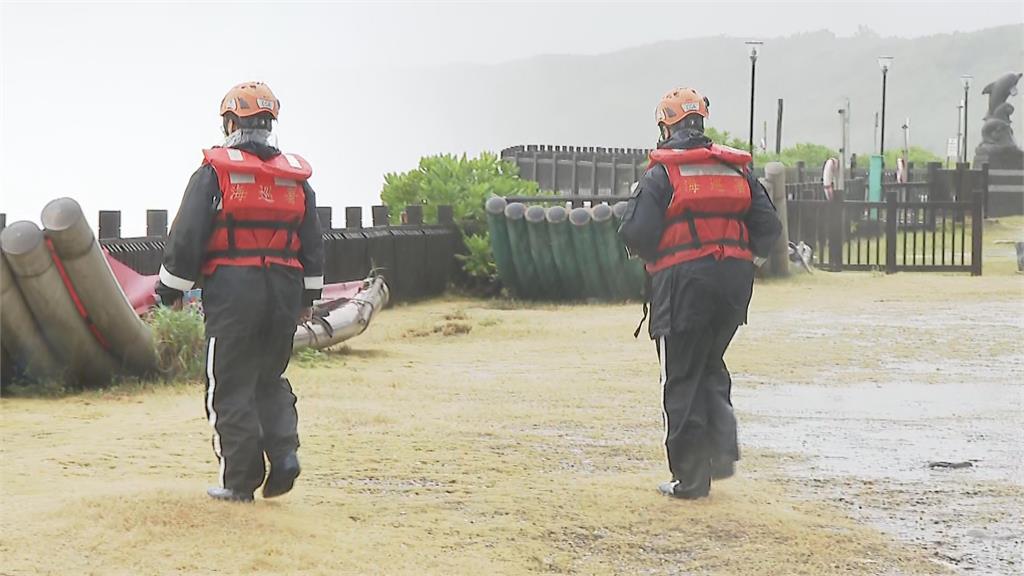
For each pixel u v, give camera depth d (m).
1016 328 18.52
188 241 7.16
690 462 7.99
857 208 31.31
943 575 6.67
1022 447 9.99
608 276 23.06
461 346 16.70
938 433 10.59
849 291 24.19
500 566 6.62
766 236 8.03
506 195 25.41
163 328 13.04
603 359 15.41
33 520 6.84
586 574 6.57
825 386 13.16
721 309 7.94
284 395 7.62
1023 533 7.46
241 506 7.25
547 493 8.18
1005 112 56.97
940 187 46.06
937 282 26.33
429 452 9.52
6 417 10.83
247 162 7.26
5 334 11.91
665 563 6.79
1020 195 54.34
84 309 12.08
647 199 7.91
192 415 11.02
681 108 8.08
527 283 23.41
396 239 22.84
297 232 7.49
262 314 7.28
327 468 8.88
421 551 6.81
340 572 6.36
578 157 44.28
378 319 20.08
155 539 6.60
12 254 11.51
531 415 11.23
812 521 7.64
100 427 10.38
